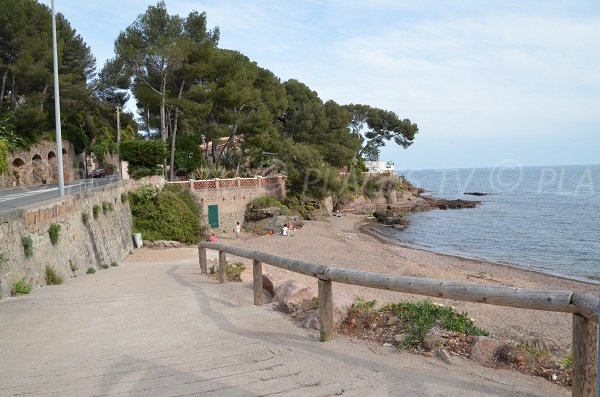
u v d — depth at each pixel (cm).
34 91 4409
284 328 693
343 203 6178
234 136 5172
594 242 3781
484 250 3534
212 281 1351
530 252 3409
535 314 1359
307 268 644
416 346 571
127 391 437
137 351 598
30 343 662
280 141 5166
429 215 6019
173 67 3991
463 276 2420
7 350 625
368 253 3073
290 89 6538
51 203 1536
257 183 4484
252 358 538
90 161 6331
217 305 907
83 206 1994
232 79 4366
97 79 5778
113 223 2589
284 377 466
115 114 6369
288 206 4950
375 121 9031
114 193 2816
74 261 1727
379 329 647
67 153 5075
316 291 860
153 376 483
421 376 465
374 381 452
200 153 4666
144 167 3650
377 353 552
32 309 906
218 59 4297
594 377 361
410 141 9250
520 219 5431
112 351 604
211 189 4078
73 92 4775
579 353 367
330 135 6178
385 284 542
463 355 537
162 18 4178
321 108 6212
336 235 4128
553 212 6084
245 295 1010
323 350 566
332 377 466
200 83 4391
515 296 421
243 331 691
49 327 761
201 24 4322
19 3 4109
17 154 4066
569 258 3147
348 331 655
